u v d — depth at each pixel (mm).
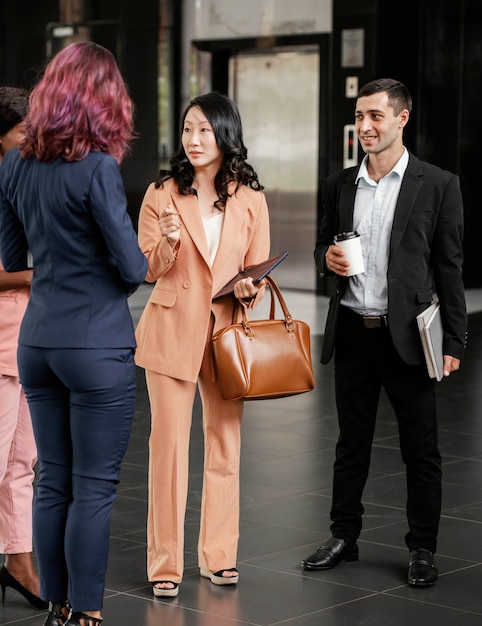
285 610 4262
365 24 13406
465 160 14531
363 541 5113
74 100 3521
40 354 3645
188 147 4438
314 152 14164
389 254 4594
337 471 4828
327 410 8078
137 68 14977
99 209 3512
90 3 15234
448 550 4969
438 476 4699
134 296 13727
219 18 14492
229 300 4590
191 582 4590
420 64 13711
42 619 4223
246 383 4402
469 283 14859
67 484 3791
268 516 5492
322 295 13938
